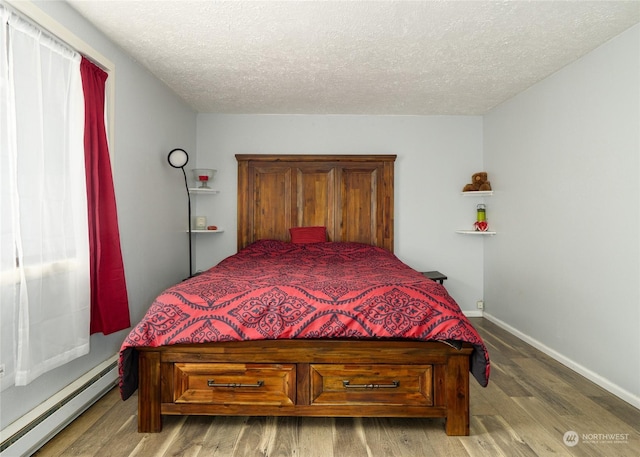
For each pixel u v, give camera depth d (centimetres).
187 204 411
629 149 233
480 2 209
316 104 399
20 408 176
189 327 193
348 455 176
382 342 194
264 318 196
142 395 194
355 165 427
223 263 333
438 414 194
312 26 235
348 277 242
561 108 300
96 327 227
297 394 196
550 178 313
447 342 191
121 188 267
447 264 439
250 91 360
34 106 181
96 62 236
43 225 185
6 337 163
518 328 363
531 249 341
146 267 308
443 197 438
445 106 405
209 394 196
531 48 265
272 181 429
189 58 283
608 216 249
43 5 190
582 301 274
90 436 190
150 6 213
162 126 340
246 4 211
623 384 236
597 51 261
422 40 254
